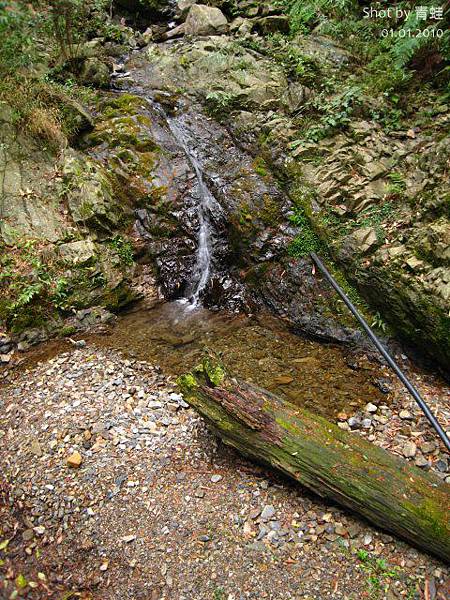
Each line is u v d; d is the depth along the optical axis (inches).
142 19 379.9
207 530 120.6
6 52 219.5
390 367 173.5
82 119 260.2
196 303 233.3
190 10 336.2
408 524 108.4
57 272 211.2
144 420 156.6
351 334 189.9
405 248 180.1
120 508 127.3
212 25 323.9
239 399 127.3
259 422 124.6
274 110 263.0
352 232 198.7
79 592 111.2
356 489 113.8
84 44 314.0
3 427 155.5
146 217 246.1
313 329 199.0
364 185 207.2
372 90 242.8
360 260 190.9
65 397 166.9
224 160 256.4
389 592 104.5
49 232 221.5
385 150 217.3
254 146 252.8
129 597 109.2
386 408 158.2
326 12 299.9
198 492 130.6
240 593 107.2
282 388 170.9
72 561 117.3
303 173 223.6
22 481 135.8
